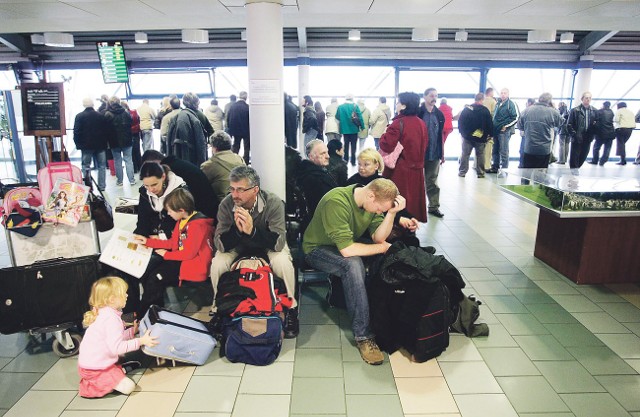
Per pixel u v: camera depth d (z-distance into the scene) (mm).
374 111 9109
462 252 4172
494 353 2584
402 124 4145
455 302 2752
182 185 3010
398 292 2531
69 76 10383
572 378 2357
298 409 2129
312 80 10219
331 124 8750
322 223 2848
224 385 2309
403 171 4211
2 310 2406
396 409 2129
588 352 2588
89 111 6484
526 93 10648
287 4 4164
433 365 2477
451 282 2660
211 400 2193
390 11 4637
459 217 5344
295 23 5539
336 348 2654
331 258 2744
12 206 2689
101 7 4355
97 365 2176
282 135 3361
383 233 2795
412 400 2193
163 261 2803
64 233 2773
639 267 3465
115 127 7094
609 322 2912
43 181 2740
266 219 2793
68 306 2506
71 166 2781
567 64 10078
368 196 2605
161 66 10062
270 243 2703
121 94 10492
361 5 4266
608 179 3652
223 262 2732
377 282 2639
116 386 2215
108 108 7133
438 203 5422
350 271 2627
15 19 5043
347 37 9664
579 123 7758
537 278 3592
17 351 2627
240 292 2533
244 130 6914
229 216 2760
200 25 5559
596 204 3281
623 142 9203
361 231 2848
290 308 2834
